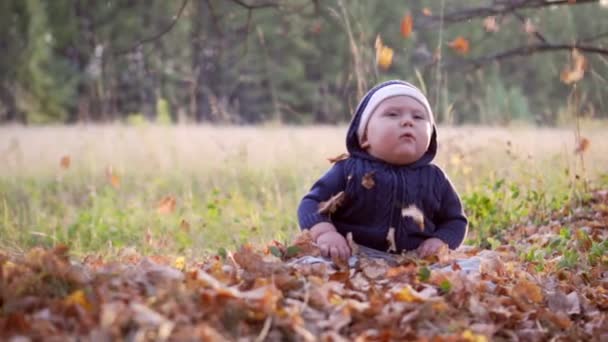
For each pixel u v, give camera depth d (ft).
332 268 12.60
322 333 9.57
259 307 9.53
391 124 13.46
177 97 87.92
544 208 20.44
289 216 21.90
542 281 13.41
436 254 13.08
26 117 94.17
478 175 24.91
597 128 27.07
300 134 42.06
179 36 83.71
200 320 9.02
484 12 25.27
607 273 14.47
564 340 10.73
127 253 16.85
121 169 32.40
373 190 13.53
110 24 104.42
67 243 19.51
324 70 96.48
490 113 38.42
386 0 86.28
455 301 11.07
